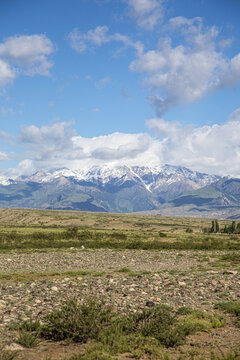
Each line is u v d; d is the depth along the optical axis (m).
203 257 46.31
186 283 24.06
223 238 99.88
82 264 38.59
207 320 14.69
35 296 18.95
